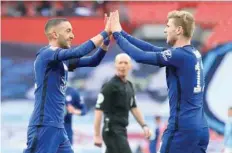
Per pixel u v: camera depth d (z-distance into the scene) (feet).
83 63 41.57
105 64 93.56
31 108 95.30
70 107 63.52
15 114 94.79
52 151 37.65
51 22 39.27
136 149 87.76
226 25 94.94
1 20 97.66
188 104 36.32
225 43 93.86
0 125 93.91
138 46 39.81
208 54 93.56
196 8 98.22
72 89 65.31
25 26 97.55
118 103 55.83
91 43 37.63
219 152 89.40
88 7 104.37
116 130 55.77
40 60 38.45
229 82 92.48
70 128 64.28
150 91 92.58
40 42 97.45
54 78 38.29
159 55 36.19
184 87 36.22
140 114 57.88
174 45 37.55
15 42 97.19
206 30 95.09
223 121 91.25
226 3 96.94
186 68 36.19
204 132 36.52
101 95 56.24
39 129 37.81
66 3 104.78
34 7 106.83
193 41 94.32
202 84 37.14
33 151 37.78
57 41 39.24
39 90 38.47
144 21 97.81
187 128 35.88
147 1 100.68
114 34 38.37
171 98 36.78
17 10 106.73
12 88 96.12
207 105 92.27
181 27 36.91
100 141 57.47
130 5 101.09
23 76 96.53
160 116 91.04
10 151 92.12
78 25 96.27
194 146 36.19
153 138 78.84
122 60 56.13
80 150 89.51
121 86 56.08
